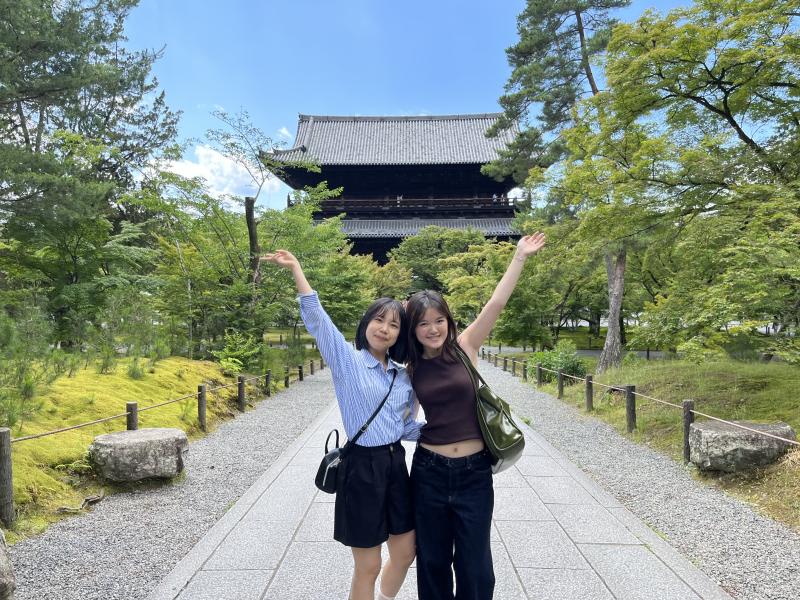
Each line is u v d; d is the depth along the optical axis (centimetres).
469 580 230
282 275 1358
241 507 473
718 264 725
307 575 344
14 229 1402
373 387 239
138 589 331
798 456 525
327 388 1389
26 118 2083
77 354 905
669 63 749
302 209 1454
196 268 1328
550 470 603
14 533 411
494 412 238
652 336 709
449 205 3878
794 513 455
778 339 634
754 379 855
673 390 932
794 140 721
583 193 902
